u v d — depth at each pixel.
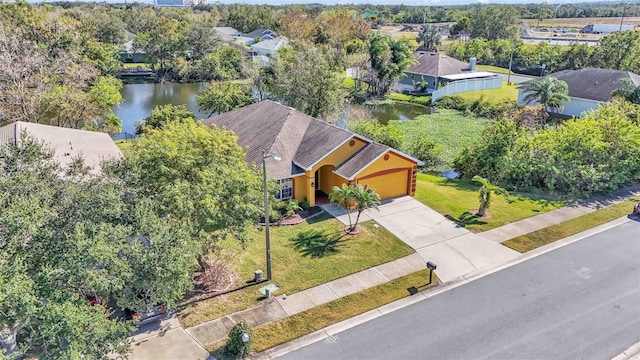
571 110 49.28
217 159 17.88
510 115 46.66
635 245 21.28
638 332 15.38
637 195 27.47
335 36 88.50
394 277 18.89
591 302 17.03
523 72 78.62
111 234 12.43
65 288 11.43
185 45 79.50
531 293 17.64
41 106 35.06
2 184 12.64
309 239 21.98
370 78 64.44
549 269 19.31
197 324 15.73
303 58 44.66
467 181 31.23
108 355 13.83
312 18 119.38
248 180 17.62
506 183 29.81
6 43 35.34
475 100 56.56
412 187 27.47
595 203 26.30
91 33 74.31
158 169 16.55
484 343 14.95
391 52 64.44
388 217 24.52
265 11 128.75
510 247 21.25
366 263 19.92
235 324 15.75
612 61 63.62
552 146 29.12
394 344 14.95
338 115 45.12
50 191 13.33
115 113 53.72
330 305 17.02
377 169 25.94
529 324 15.87
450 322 16.03
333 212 25.22
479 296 17.55
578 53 70.00
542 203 26.36
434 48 97.38
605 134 29.45
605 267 19.41
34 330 11.00
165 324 15.66
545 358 14.27
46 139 23.12
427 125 48.00
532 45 81.06
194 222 16.31
